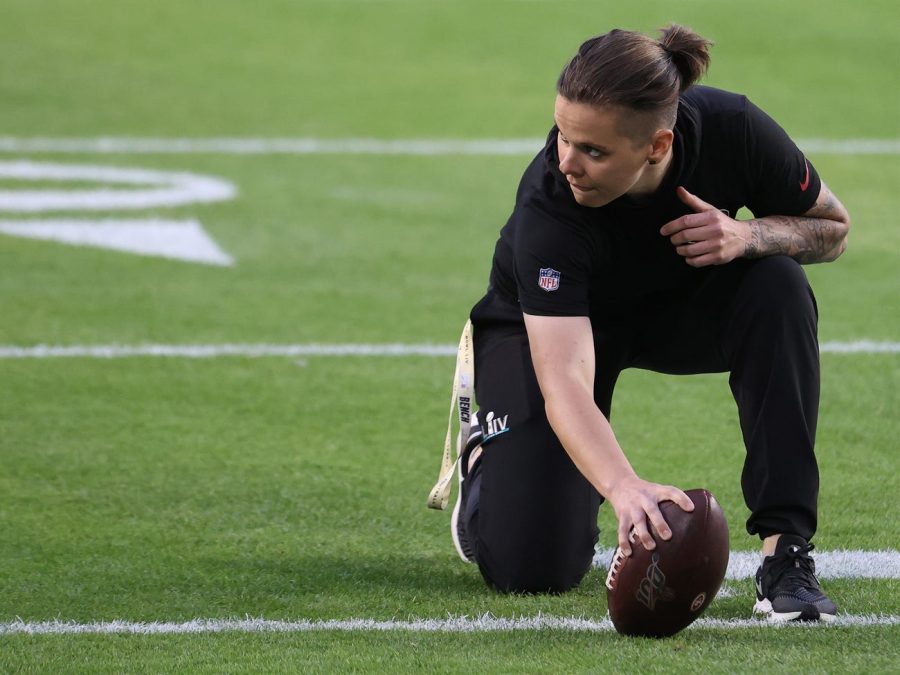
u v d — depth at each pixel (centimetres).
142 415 1791
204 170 3378
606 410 1293
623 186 1006
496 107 4153
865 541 1348
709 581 975
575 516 1197
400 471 1594
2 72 4347
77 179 3259
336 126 3884
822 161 3541
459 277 2538
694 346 1227
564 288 1068
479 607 1156
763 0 5669
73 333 2158
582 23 5316
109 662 1010
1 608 1161
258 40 4969
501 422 1223
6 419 1762
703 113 1102
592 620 1111
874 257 2689
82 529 1387
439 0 5666
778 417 1098
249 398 1870
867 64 4750
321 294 2411
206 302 2348
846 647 1014
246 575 1254
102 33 4950
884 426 1759
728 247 1098
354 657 1011
